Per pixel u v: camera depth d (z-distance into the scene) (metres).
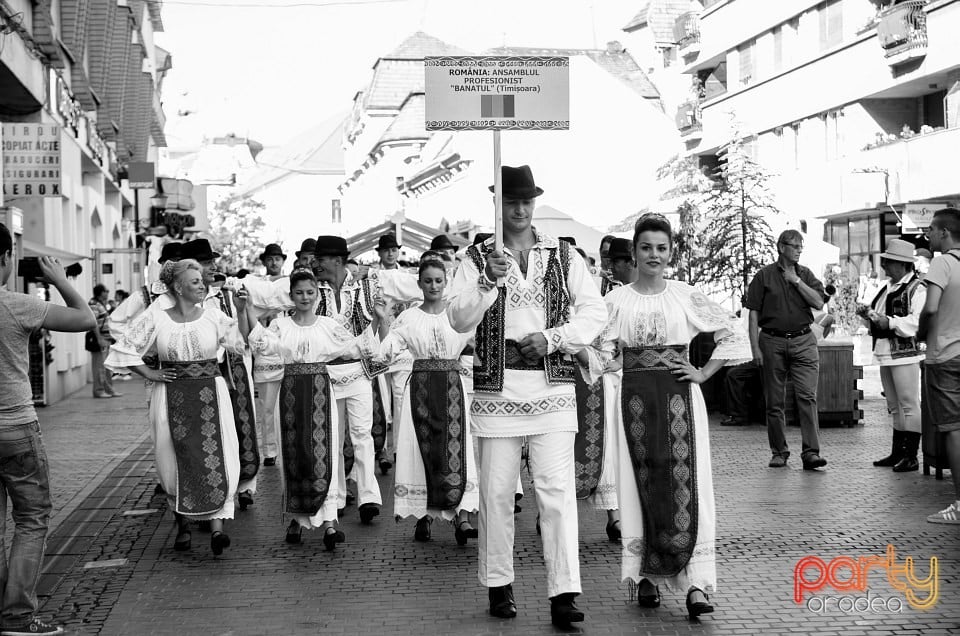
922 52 27.98
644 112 44.81
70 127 24.50
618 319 6.67
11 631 6.39
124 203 41.69
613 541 8.55
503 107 6.68
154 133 51.59
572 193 44.25
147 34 48.69
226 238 79.50
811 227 34.38
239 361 10.09
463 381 8.92
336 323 8.88
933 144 27.34
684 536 6.43
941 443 10.68
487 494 6.52
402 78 79.81
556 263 6.49
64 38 24.61
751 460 12.24
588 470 8.52
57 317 6.41
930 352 8.79
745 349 6.60
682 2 60.62
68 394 24.72
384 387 12.78
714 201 22.72
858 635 6.02
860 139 31.73
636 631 6.18
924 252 12.77
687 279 22.83
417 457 8.75
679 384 6.59
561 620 6.25
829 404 15.13
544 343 6.33
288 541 8.76
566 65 6.71
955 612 6.41
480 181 40.03
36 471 6.43
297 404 8.66
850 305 30.28
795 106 34.78
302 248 12.73
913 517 8.97
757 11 37.03
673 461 6.50
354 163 84.38
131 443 15.43
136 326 8.43
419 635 6.23
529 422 6.38
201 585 7.48
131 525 9.62
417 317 8.80
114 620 6.68
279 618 6.64
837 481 10.76
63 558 8.35
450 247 13.80
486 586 6.59
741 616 6.41
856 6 31.64
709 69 42.69
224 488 8.41
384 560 8.12
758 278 11.76
